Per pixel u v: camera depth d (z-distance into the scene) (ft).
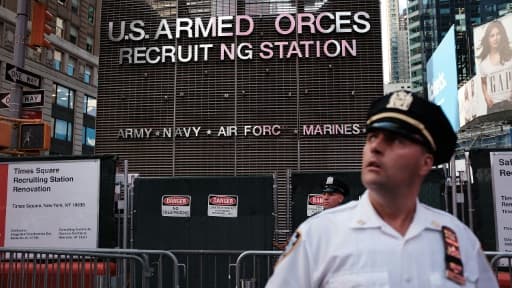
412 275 4.80
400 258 4.86
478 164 21.91
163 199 26.81
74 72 143.64
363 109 43.29
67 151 138.21
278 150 43.55
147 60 45.39
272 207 26.09
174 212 26.66
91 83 151.43
